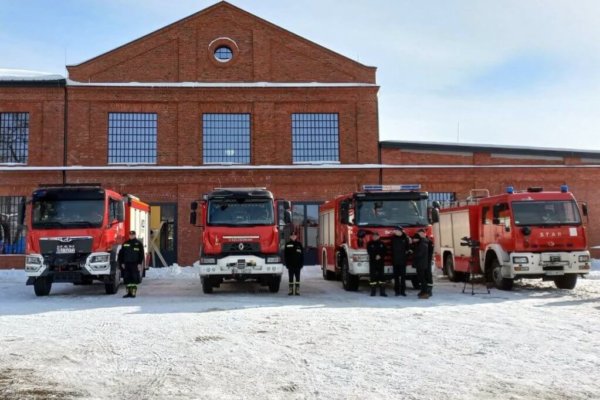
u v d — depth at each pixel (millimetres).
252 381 6496
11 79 27766
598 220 29422
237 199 16062
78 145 27859
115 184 27750
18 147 27891
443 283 19578
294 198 28406
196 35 29203
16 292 17547
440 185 28953
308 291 17031
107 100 28219
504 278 16266
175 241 27656
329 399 5789
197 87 28516
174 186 28047
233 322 10641
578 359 7426
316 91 29047
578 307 12508
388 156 28953
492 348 8133
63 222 15891
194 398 5863
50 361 7562
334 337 9047
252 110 28844
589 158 29812
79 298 15477
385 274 15875
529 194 16250
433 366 7105
